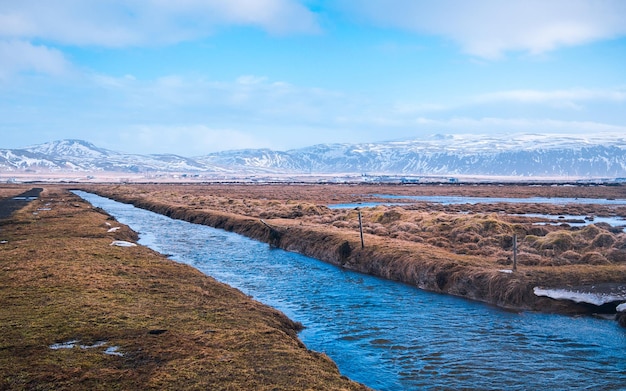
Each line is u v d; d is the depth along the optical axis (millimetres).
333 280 39188
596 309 29250
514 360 22188
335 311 30141
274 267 44438
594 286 31422
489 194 170125
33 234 52781
